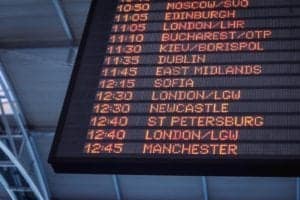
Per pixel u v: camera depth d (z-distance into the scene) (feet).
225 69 15.56
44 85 36.60
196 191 40.75
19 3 31.35
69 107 15.92
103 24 17.99
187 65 15.98
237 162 13.52
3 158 42.86
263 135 13.89
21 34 33.63
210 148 13.96
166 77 15.88
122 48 17.06
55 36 33.30
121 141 14.75
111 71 16.52
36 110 38.70
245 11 16.89
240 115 14.40
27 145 40.47
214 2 17.37
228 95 14.93
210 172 14.03
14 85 37.22
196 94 15.20
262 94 14.74
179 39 16.74
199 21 17.02
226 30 16.52
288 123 14.02
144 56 16.63
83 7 30.91
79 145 14.99
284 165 13.35
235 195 40.16
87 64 16.97
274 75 15.10
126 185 41.83
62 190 43.91
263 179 37.83
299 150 13.52
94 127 15.26
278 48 15.69
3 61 35.42
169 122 14.78
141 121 15.03
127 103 15.56
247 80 15.15
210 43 16.33
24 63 35.22
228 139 14.01
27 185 44.24
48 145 40.65
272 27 16.28
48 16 31.96
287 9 16.67
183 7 17.56
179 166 13.98
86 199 44.24
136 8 18.06
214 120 14.47
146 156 14.28
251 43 15.98
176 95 15.35
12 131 40.42
